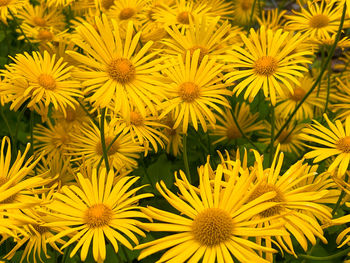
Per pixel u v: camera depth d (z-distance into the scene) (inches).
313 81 27.1
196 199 12.5
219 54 18.8
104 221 12.4
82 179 13.4
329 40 21.9
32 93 17.9
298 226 12.2
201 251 11.6
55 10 29.9
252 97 16.3
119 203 13.0
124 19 23.3
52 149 22.7
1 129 25.2
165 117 19.7
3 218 11.9
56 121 23.4
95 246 11.8
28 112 27.4
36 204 12.1
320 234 12.0
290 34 21.4
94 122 22.2
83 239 12.0
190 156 22.0
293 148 25.2
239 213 12.0
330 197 15.1
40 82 17.8
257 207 11.9
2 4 23.3
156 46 21.1
